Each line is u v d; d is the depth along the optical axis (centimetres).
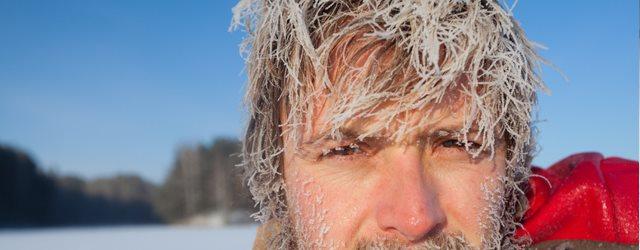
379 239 41
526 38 44
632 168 50
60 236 767
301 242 44
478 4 41
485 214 42
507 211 46
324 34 42
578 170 49
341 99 41
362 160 42
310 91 42
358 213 42
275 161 47
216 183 1289
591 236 47
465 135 40
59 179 1598
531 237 48
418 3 40
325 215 42
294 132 43
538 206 48
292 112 43
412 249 41
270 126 46
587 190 48
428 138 41
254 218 52
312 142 42
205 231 855
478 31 41
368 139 41
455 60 40
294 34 43
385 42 40
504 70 42
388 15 40
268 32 45
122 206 1653
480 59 41
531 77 44
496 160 43
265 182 49
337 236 42
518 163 45
